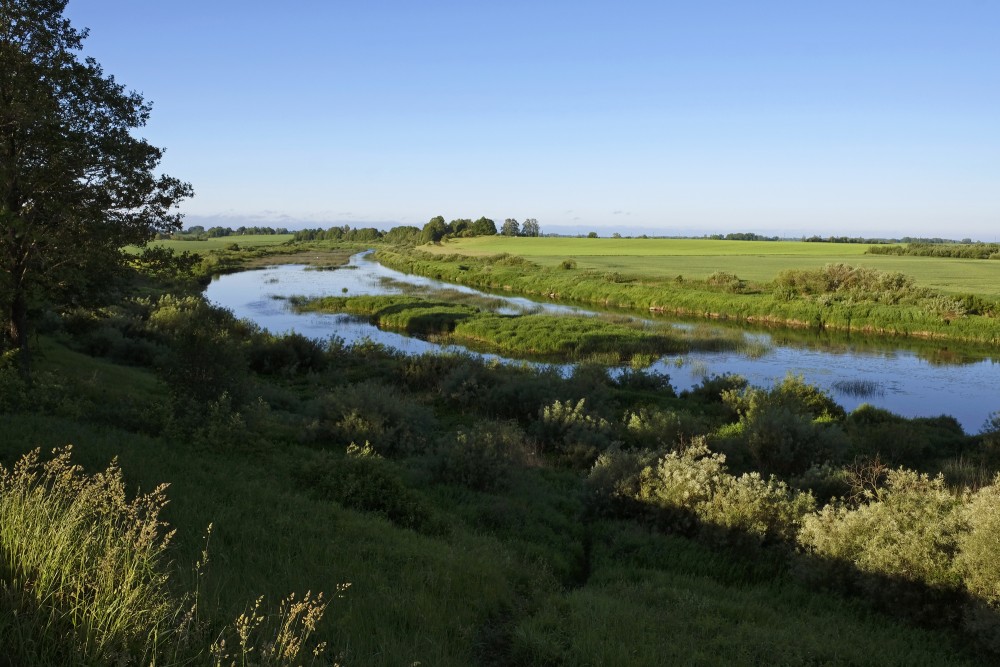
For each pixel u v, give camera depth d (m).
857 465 14.62
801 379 24.14
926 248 129.12
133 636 3.55
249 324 39.44
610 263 103.75
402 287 76.50
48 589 3.72
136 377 23.39
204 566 5.78
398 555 7.48
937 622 7.47
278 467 11.92
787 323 50.16
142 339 30.39
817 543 8.93
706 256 123.94
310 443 15.40
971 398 27.27
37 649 3.34
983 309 47.94
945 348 39.41
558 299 68.50
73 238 18.17
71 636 3.46
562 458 16.55
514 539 9.91
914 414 24.81
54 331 29.70
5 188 17.23
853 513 8.90
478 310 52.00
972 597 7.16
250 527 7.38
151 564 4.29
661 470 11.59
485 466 12.94
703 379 28.58
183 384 14.12
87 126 18.62
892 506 8.63
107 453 9.58
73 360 22.91
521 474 13.57
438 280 90.31
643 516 11.41
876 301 53.28
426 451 15.26
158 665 3.54
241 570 6.01
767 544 10.23
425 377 25.39
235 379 14.69
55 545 4.06
